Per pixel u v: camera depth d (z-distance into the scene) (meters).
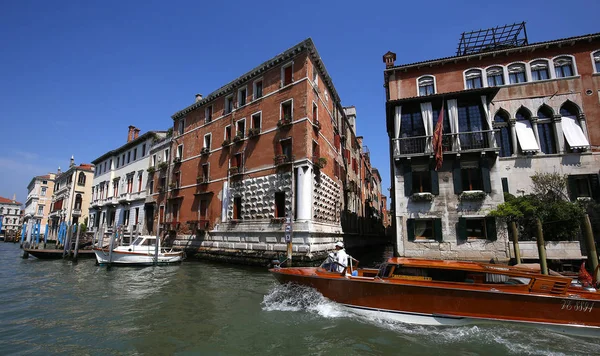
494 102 16.55
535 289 6.44
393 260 7.79
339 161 25.03
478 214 14.00
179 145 28.33
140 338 6.31
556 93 15.84
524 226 13.30
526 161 15.52
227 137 23.50
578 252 12.27
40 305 8.90
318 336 6.27
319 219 18.77
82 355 5.54
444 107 15.49
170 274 14.75
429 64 17.78
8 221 87.31
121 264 17.44
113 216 36.56
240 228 19.98
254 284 11.87
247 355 5.48
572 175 14.91
